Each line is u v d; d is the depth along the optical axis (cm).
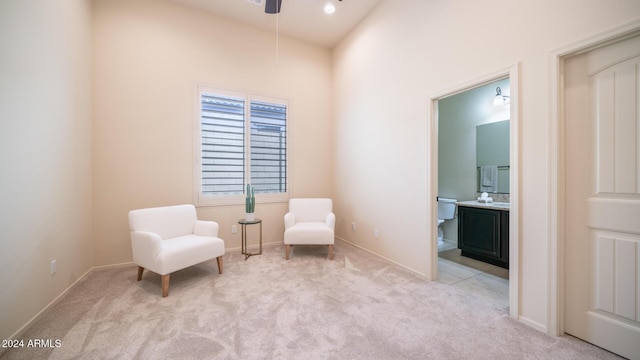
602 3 149
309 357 149
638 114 145
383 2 324
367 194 360
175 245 250
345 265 308
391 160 315
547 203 173
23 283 175
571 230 169
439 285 252
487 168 360
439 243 417
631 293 148
